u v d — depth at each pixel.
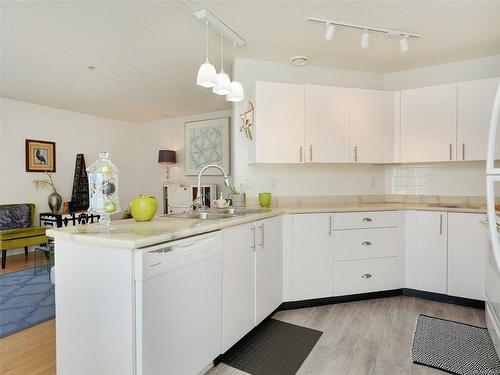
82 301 1.36
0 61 3.12
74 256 1.38
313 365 1.74
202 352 1.57
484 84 2.71
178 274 1.40
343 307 2.55
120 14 2.25
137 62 3.16
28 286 3.12
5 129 4.42
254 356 1.84
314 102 2.78
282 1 2.09
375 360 1.79
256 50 2.87
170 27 2.44
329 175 3.26
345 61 3.14
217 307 1.68
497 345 1.70
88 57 3.03
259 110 2.67
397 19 2.33
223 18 2.30
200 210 2.46
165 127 6.01
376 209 2.67
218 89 2.08
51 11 2.20
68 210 5.00
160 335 1.30
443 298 2.64
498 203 2.90
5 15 2.25
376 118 2.95
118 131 6.04
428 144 2.90
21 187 4.59
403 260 2.78
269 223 2.27
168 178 5.95
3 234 3.75
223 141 5.33
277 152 2.70
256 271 2.09
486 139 2.71
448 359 1.79
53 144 4.97
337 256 2.59
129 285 1.22
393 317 2.35
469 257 2.51
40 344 2.01
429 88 2.89
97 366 1.33
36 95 4.31
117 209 1.57
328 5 2.14
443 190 3.17
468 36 2.60
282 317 2.37
